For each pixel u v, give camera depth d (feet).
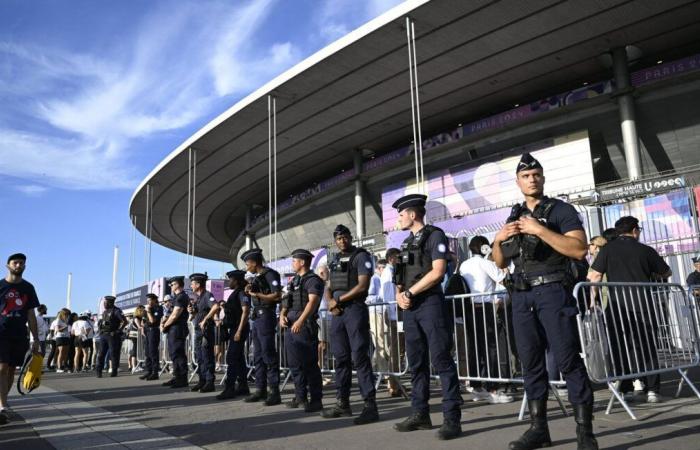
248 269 22.13
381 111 91.97
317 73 77.71
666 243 54.54
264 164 117.60
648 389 17.54
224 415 18.35
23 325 18.90
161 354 44.11
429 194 99.09
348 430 14.52
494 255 11.87
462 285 21.35
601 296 15.72
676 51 75.05
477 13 64.28
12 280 19.03
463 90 85.10
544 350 11.53
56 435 15.10
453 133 93.81
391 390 22.89
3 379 18.13
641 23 67.72
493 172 90.99
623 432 12.44
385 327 23.50
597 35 70.49
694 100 73.41
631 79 75.20
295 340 18.78
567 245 10.32
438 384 25.67
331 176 128.26
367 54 72.95
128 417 18.31
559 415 15.65
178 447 12.86
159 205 144.56
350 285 16.71
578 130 82.89
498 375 19.29
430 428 14.12
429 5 62.54
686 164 76.89
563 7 63.72
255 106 87.81
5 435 15.35
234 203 150.00
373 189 114.21
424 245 14.06
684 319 17.95
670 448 10.57
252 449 12.32
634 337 16.46
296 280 19.65
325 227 132.26
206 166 116.67
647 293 17.35
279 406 20.52
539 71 79.56
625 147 75.00
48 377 43.14
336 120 95.20
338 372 17.33
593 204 67.41
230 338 24.18
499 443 12.03
